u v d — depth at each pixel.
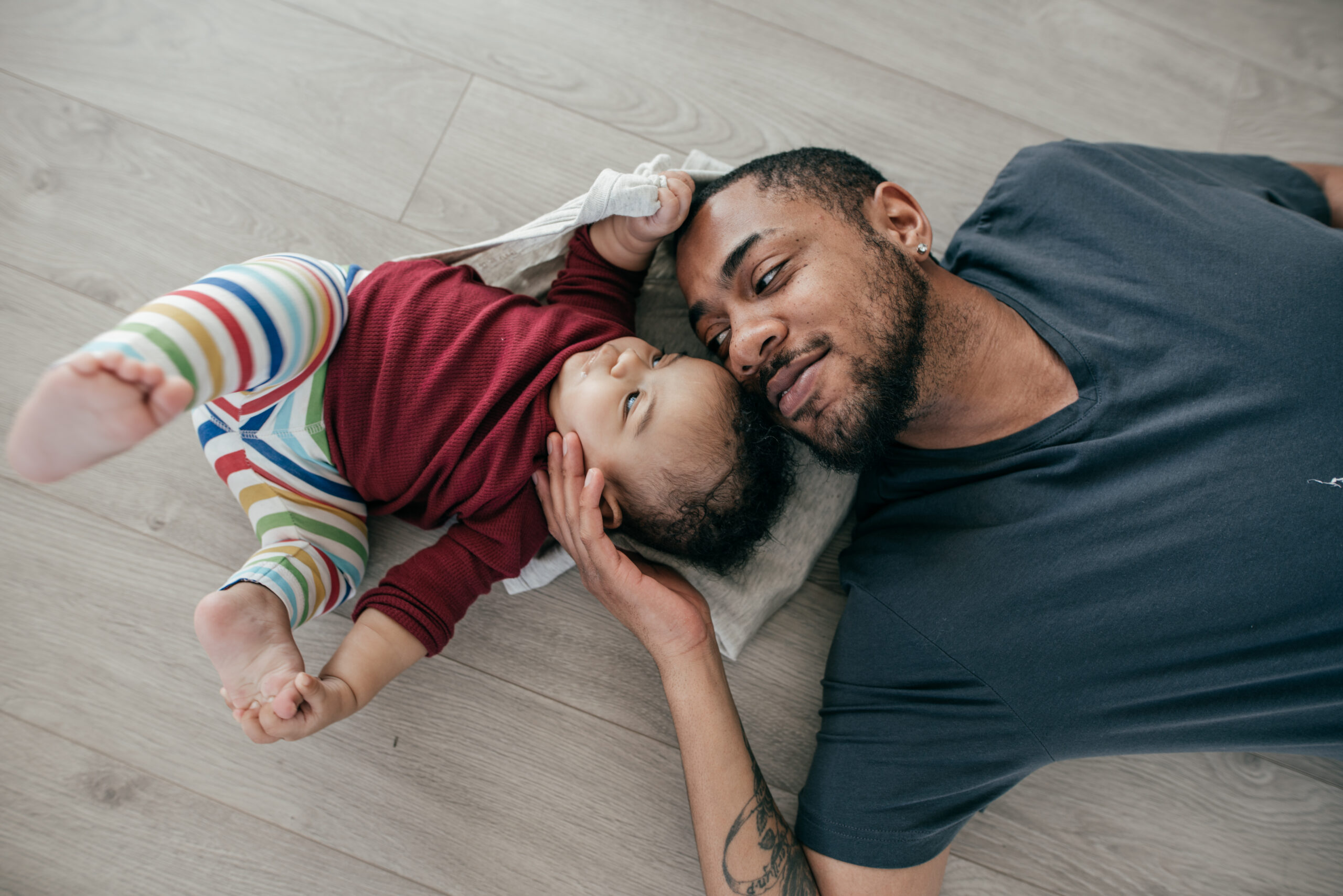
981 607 0.89
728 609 1.10
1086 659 0.85
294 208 1.15
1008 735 0.88
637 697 1.11
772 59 1.25
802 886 0.90
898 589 0.94
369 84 1.18
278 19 1.18
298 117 1.17
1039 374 0.91
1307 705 0.82
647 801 1.09
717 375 0.96
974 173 1.25
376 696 1.08
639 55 1.23
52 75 1.14
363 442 0.92
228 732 1.05
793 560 1.11
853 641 0.97
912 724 0.90
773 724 1.12
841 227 0.89
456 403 0.91
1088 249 0.95
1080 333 0.90
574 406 0.93
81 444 0.60
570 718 1.10
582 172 1.20
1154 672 0.84
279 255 0.88
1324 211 1.04
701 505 0.96
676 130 1.22
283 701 0.77
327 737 1.07
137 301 1.11
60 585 1.05
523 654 1.11
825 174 0.92
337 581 0.97
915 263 0.92
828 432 0.89
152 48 1.15
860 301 0.87
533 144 1.20
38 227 1.11
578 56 1.22
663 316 1.14
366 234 1.16
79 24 1.15
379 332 0.92
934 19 1.27
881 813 0.89
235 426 0.91
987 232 1.03
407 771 1.07
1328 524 0.79
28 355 1.08
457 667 1.10
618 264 1.04
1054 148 1.03
